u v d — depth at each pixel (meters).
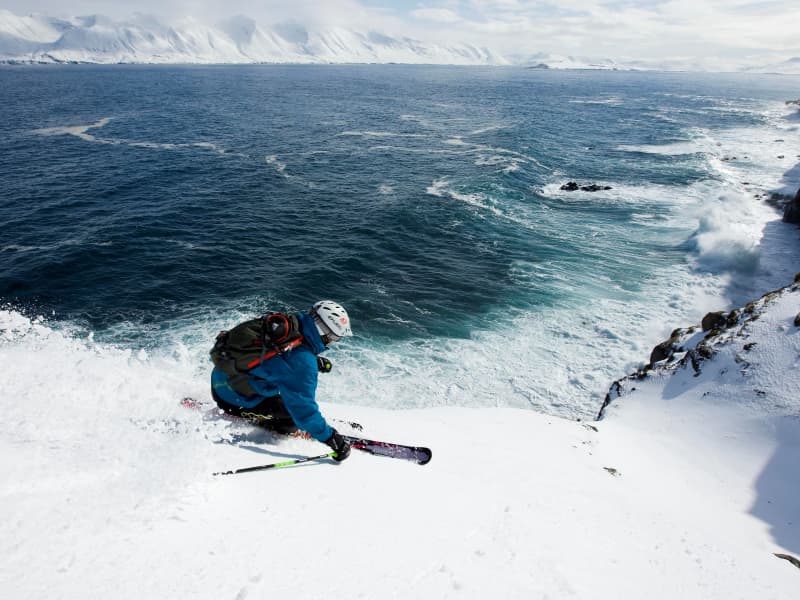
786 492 7.02
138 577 1.95
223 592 2.03
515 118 75.31
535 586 2.90
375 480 3.88
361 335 15.45
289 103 92.69
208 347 15.02
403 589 2.48
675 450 8.73
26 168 36.66
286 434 4.32
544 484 5.36
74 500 2.34
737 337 10.65
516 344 15.12
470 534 3.39
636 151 48.75
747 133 61.00
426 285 19.17
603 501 5.36
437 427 7.08
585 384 13.35
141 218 26.20
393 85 159.62
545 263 21.09
